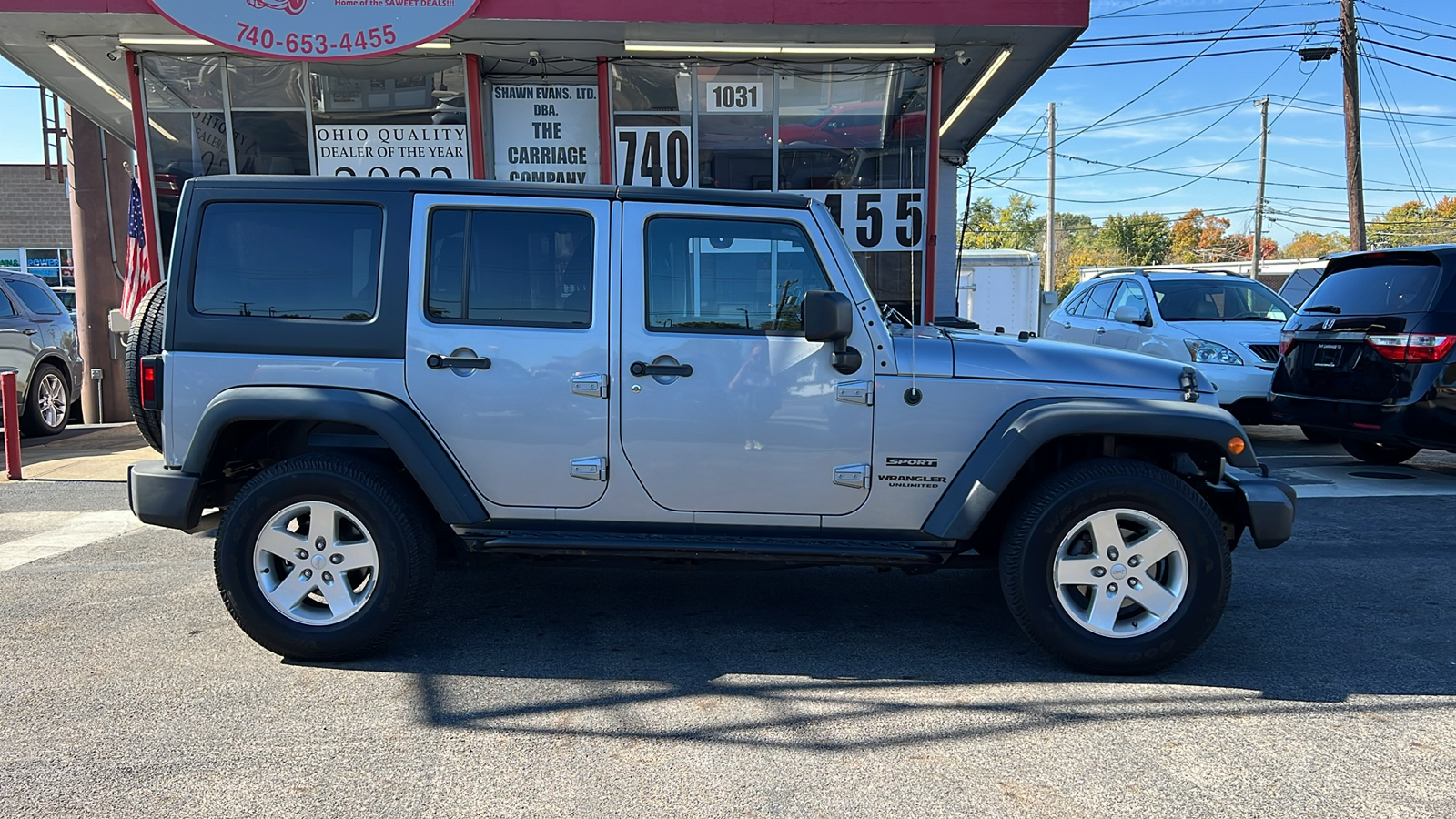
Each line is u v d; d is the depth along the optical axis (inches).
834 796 113.3
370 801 111.7
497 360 152.9
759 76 332.2
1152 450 162.2
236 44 286.2
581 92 339.3
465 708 138.2
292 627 152.4
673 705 139.6
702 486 154.6
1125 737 129.6
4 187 1080.2
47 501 289.3
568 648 163.8
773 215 154.5
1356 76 772.6
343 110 327.9
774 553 151.7
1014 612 150.6
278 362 153.6
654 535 156.5
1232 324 386.6
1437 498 289.1
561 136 340.5
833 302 141.9
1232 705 140.5
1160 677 151.4
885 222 338.3
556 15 286.5
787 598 193.6
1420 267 295.7
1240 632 173.9
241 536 151.2
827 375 152.3
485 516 156.0
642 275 153.9
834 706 139.6
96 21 286.5
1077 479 146.7
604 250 154.0
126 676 149.7
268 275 154.9
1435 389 283.7
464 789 114.4
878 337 152.4
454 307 154.6
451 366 152.6
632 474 154.5
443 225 154.6
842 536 156.8
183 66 318.3
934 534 151.8
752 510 155.4
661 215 154.6
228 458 160.7
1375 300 304.8
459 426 153.4
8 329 404.2
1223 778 118.3
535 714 136.1
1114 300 457.4
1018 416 150.1
